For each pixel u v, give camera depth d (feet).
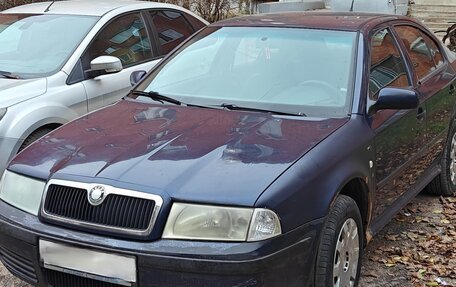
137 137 11.30
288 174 9.81
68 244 9.71
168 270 9.11
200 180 9.61
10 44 19.06
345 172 10.85
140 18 20.85
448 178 17.67
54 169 10.50
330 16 15.34
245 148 10.53
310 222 9.93
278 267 9.30
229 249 9.04
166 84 14.30
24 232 10.19
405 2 48.73
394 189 13.89
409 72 15.07
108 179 9.79
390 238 15.11
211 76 14.05
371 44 13.71
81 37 18.63
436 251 14.29
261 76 13.48
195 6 38.63
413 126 14.46
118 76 18.90
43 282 10.23
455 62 18.48
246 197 9.28
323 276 10.25
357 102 12.33
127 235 9.39
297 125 11.67
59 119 16.61
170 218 9.32
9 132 15.37
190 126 11.73
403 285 12.76
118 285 9.51
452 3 50.44
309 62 13.38
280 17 15.47
